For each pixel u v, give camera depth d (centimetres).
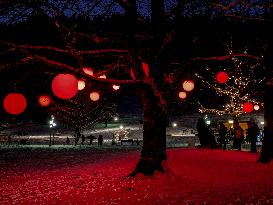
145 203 895
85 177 1353
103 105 4656
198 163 1675
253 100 3325
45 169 1719
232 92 3506
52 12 884
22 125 6606
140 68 1138
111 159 2050
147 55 1230
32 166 1864
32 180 1355
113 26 1127
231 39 1456
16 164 1967
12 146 3688
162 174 1209
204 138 2702
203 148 2675
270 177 1284
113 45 1363
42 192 1091
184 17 1202
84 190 1090
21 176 1484
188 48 1326
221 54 1577
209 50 1420
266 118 1762
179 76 1232
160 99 1219
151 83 1159
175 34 1222
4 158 2328
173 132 5891
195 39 1284
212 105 6322
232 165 1627
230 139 3916
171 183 1144
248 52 1953
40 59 853
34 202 951
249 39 1519
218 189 1055
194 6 1201
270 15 1338
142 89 1213
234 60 3106
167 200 921
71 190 1102
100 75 1100
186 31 1251
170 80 1243
